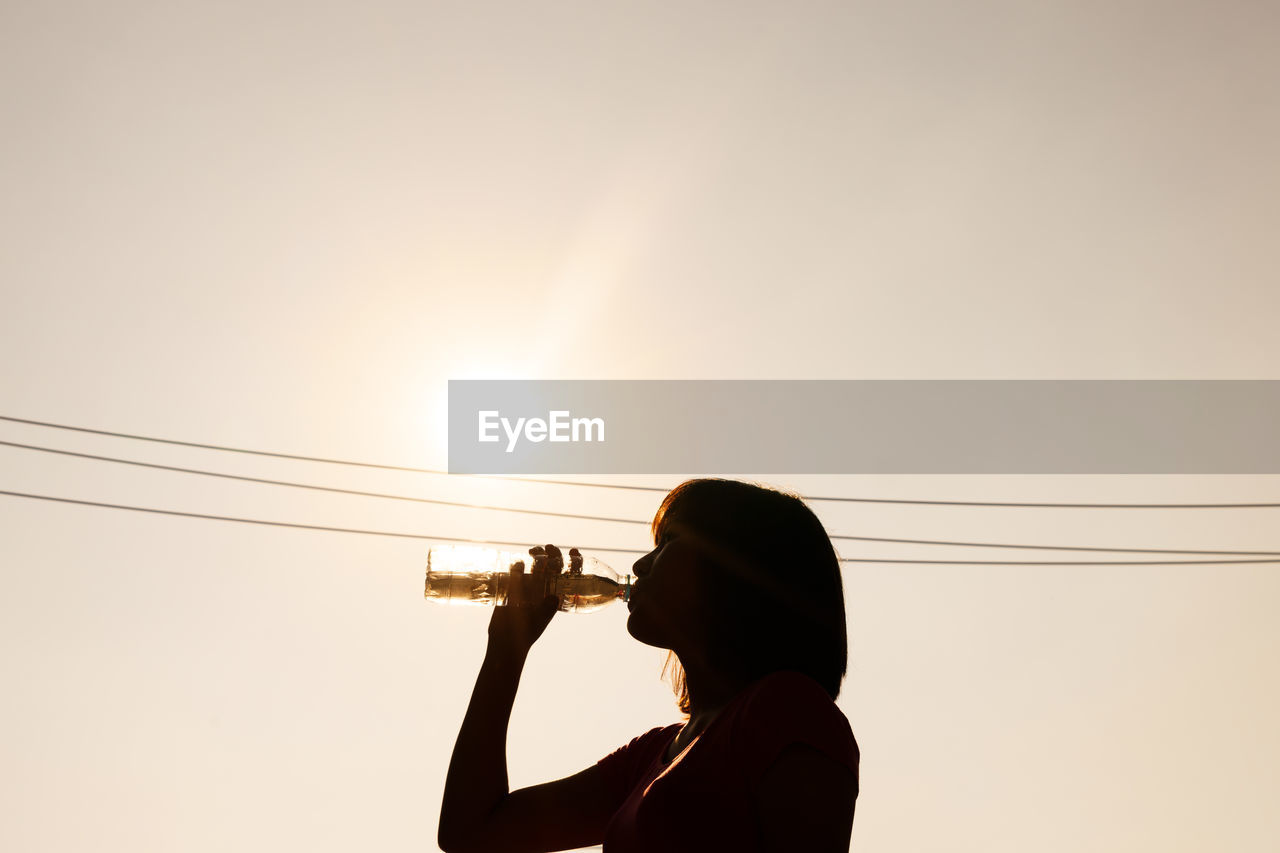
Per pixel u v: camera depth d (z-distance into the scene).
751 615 1.82
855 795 1.48
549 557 2.46
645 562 1.97
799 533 1.87
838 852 1.40
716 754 1.56
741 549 1.85
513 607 2.41
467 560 2.45
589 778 2.22
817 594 1.84
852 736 1.55
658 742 2.14
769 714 1.53
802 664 1.81
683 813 1.55
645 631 1.91
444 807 2.23
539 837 2.20
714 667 1.84
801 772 1.44
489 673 2.34
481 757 2.24
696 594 1.86
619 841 1.71
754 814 1.48
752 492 1.91
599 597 2.48
